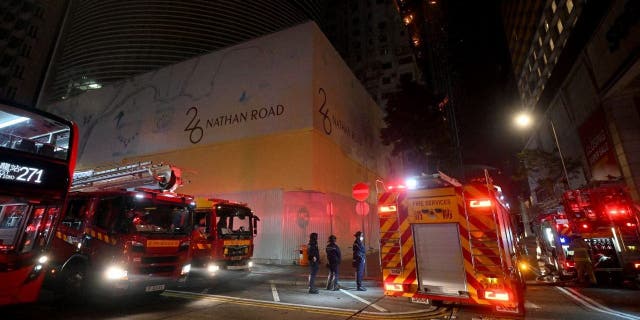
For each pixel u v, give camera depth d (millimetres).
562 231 11477
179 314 7090
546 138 35094
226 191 21203
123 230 7699
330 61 23781
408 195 7527
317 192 19141
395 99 30766
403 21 65625
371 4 70062
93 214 8266
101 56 56000
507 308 6223
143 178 12172
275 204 18328
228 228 12906
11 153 6398
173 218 8883
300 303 8156
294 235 17875
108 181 12812
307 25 21859
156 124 25703
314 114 20125
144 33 55781
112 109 28734
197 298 8852
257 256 17719
